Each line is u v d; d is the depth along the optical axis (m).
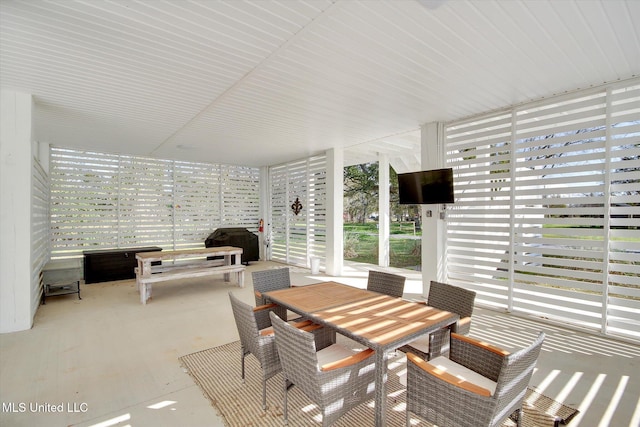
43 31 2.38
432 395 1.64
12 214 3.56
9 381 2.50
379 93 3.71
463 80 3.35
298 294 2.77
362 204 14.05
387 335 1.88
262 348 2.11
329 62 2.93
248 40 2.55
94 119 4.62
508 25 2.36
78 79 3.25
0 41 2.51
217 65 2.98
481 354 1.94
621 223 3.34
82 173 6.62
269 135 5.65
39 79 3.25
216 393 2.33
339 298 2.65
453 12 2.20
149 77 3.22
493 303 4.40
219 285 5.90
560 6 2.15
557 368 2.73
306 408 2.16
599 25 2.37
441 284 2.73
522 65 3.01
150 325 3.76
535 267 3.97
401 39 2.55
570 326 3.67
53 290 5.24
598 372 2.66
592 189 3.53
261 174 9.41
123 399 2.26
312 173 7.65
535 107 3.99
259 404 2.21
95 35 2.45
